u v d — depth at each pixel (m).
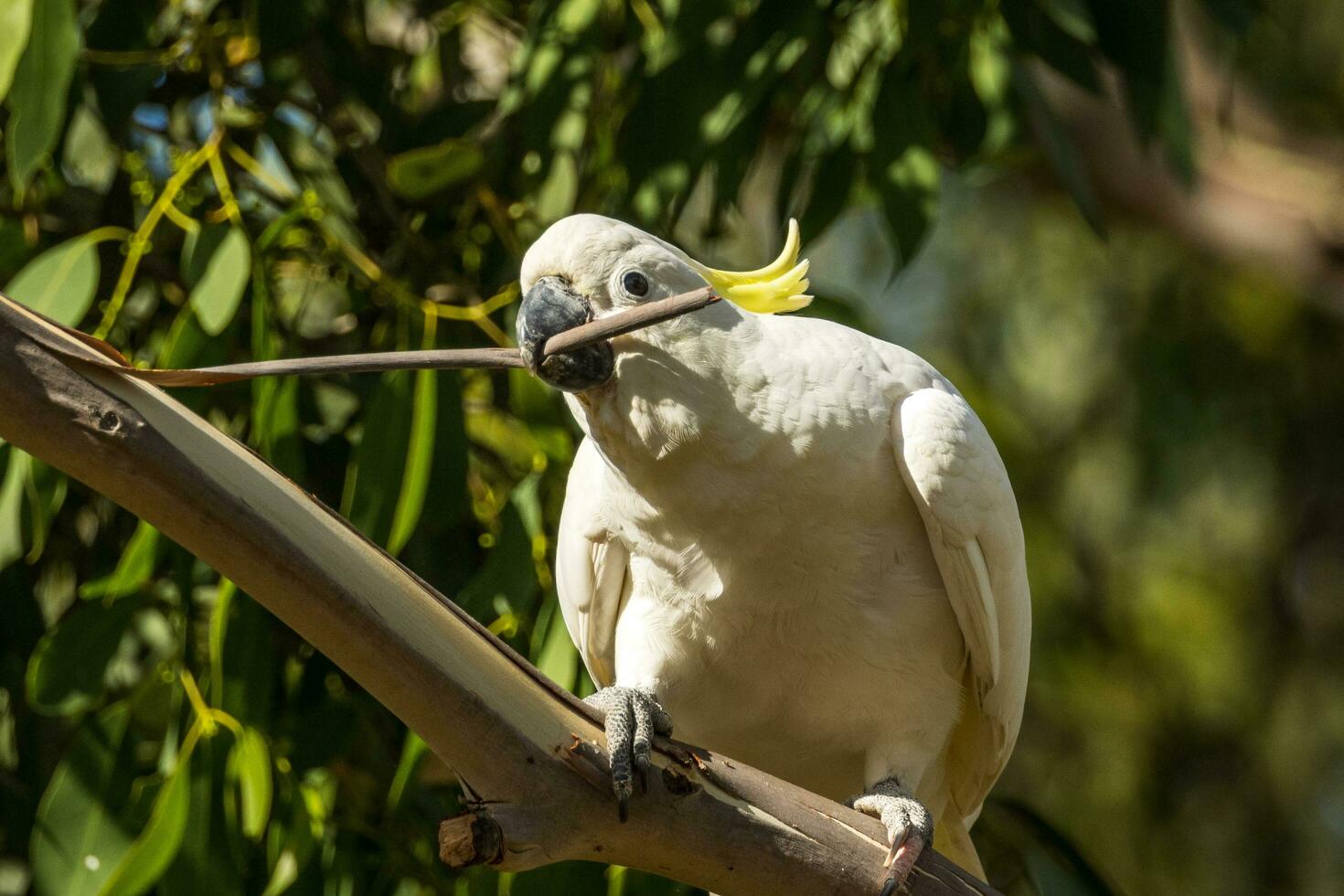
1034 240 13.52
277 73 7.92
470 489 7.40
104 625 6.52
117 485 4.14
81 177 7.93
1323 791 12.63
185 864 6.20
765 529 5.56
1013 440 12.10
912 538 5.81
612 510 5.94
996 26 8.02
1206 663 12.19
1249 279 14.13
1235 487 13.01
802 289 5.80
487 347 7.47
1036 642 11.64
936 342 13.18
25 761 7.26
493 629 6.88
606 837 4.74
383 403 6.64
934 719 6.11
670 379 5.42
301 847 6.44
